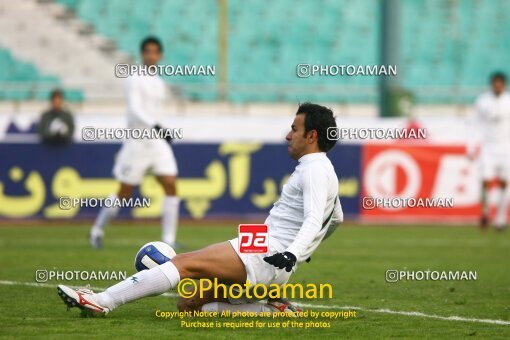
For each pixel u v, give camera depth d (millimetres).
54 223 58375
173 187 44719
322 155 23156
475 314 25812
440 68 90000
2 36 82000
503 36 92688
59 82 80750
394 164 61781
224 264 22812
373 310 26328
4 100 76188
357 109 77188
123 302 23656
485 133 59219
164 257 23672
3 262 38250
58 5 84562
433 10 92562
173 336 21219
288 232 22969
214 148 60188
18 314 24531
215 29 86188
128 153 44062
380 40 67500
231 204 60344
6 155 57844
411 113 66438
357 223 61656
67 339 20734
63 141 57906
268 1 88312
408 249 46875
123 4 85688
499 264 40250
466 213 63062
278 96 81375
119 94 73688
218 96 79750
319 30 88000
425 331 22641
